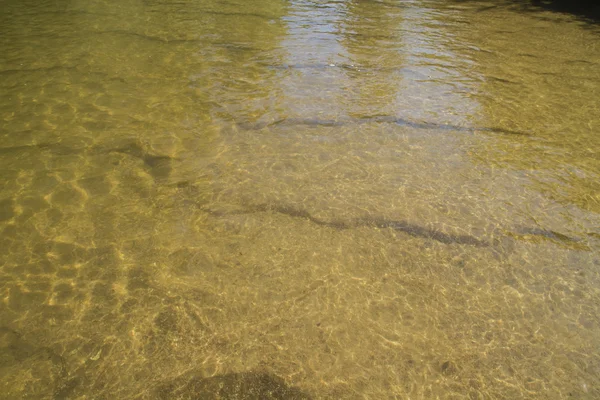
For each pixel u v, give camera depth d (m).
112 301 2.85
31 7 9.51
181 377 2.43
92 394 2.33
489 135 4.90
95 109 5.18
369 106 5.49
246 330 2.69
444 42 8.05
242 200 3.78
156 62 6.65
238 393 2.36
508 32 8.80
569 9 10.60
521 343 2.65
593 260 3.24
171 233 3.41
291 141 4.68
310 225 3.54
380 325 2.75
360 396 2.36
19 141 4.48
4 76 5.97
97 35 7.75
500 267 3.17
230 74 6.31
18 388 2.34
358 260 3.22
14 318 2.71
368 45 7.72
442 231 3.49
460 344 2.64
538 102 5.73
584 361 2.55
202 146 4.54
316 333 2.69
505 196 3.89
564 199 3.86
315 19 9.24
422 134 4.89
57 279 2.99
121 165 4.18
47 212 3.56
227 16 9.20
